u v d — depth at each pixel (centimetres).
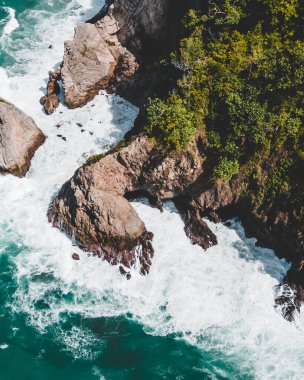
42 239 4834
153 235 4900
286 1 4650
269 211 4716
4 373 3897
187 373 4022
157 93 5300
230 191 4869
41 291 4459
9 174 5219
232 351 4194
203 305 4469
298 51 4503
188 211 5059
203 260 4784
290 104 4538
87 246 4772
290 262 4769
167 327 4319
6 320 4222
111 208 4716
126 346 4156
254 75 4672
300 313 4453
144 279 4628
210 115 4772
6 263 4628
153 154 4816
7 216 4978
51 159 5412
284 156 4562
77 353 4075
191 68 4866
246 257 4828
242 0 4834
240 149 4688
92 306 4406
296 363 4131
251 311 4450
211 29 4975
